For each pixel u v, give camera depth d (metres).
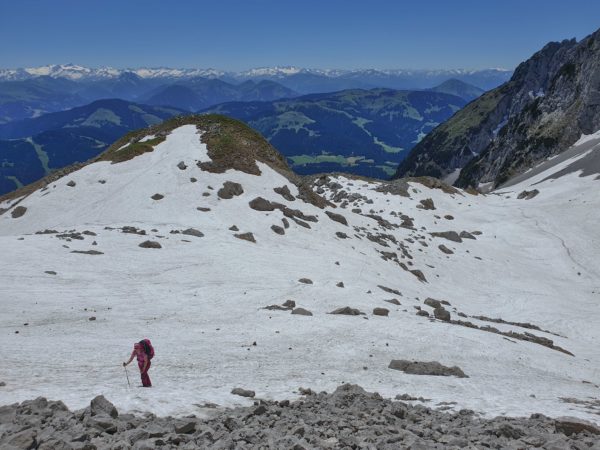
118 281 51.53
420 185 159.62
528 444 13.55
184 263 60.66
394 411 17.44
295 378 25.72
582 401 24.86
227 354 30.73
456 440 13.45
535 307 80.50
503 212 149.50
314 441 12.96
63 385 20.66
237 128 121.94
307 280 56.28
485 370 32.59
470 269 100.81
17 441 10.91
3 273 48.88
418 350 35.28
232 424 14.60
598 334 69.25
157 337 34.31
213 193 91.81
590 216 141.25
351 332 38.59
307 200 103.12
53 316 38.19
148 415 15.77
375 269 75.75
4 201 124.81
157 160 107.06
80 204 94.81
